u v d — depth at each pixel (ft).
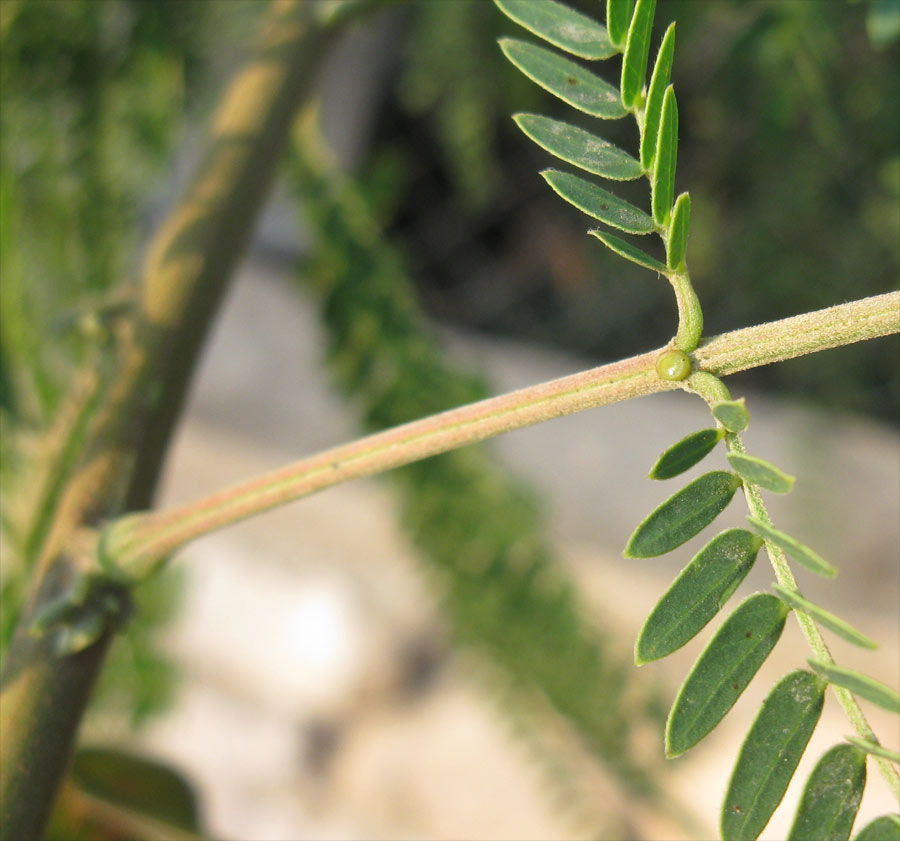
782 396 2.16
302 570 2.13
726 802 0.45
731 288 1.91
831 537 1.79
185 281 0.65
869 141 1.24
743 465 0.45
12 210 0.83
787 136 1.21
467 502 1.00
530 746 1.15
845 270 1.66
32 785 0.56
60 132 0.92
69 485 0.61
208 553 2.16
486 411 0.49
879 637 1.76
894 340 1.86
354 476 0.51
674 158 0.47
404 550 1.08
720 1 0.87
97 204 0.95
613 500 1.99
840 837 0.45
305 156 0.96
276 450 2.08
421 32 1.69
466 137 1.80
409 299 1.00
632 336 2.55
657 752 1.07
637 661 0.45
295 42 0.70
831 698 1.63
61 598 0.57
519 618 1.02
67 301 0.94
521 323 2.65
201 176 0.67
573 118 1.38
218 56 1.02
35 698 0.56
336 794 2.04
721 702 0.45
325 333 0.99
